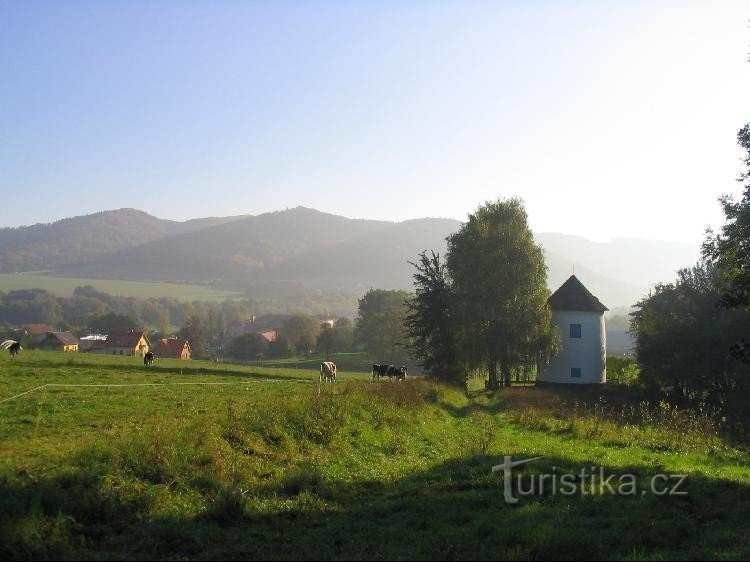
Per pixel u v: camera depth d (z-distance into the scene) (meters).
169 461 13.78
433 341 57.34
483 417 31.48
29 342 115.75
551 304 64.12
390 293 137.50
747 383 43.84
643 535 10.42
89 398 25.67
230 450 15.84
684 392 50.12
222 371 48.06
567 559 9.25
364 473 16.39
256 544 10.39
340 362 116.00
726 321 46.25
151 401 25.78
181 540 10.34
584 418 27.39
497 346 54.88
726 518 12.00
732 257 28.41
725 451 20.75
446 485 14.44
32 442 15.41
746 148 26.56
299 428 19.20
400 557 9.44
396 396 28.34
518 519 11.05
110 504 11.19
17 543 9.35
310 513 12.36
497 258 55.59
